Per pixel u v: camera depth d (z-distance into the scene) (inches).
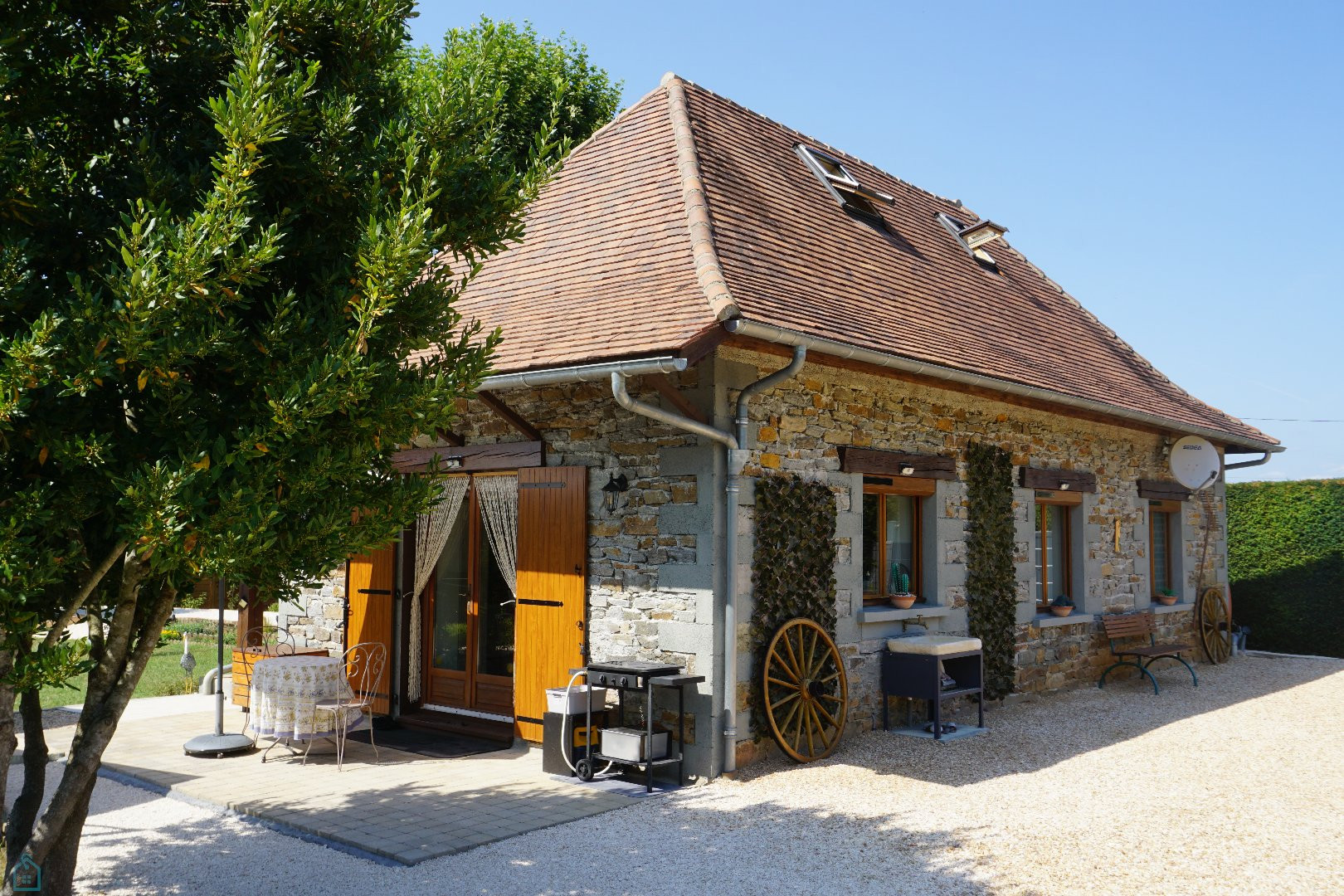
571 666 336.2
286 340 163.9
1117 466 544.7
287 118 162.7
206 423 158.6
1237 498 707.4
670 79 462.0
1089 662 510.3
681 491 315.3
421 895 211.9
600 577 334.3
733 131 460.4
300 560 168.1
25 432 149.3
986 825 262.1
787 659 330.3
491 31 212.4
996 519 438.0
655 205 378.9
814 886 217.6
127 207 168.1
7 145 144.6
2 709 169.0
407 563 406.0
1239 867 229.6
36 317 153.7
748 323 285.3
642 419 327.0
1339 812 275.9
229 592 420.5
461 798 287.4
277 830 259.9
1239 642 673.0
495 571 384.5
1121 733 387.2
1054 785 304.5
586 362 292.4
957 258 548.7
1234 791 298.8
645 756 297.3
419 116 195.8
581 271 364.5
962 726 391.2
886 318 378.3
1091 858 235.6
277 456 158.1
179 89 182.7
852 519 364.2
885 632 380.8
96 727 173.8
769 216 399.9
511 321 350.3
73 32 171.0
